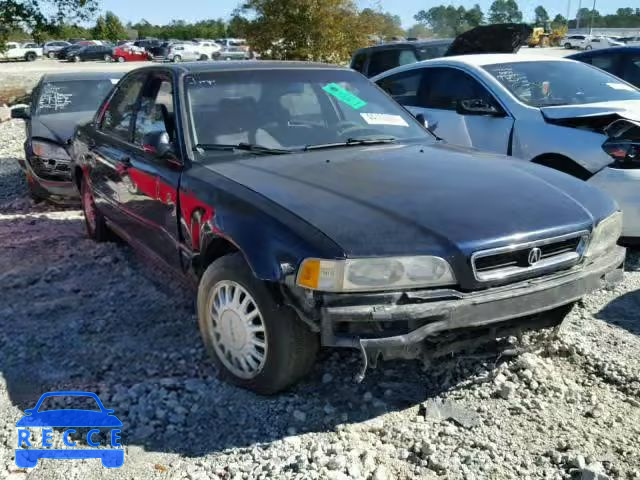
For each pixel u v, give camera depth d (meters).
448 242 2.97
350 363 3.70
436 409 3.27
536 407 3.29
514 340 3.70
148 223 4.49
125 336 4.19
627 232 5.19
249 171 3.73
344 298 2.91
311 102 4.55
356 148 4.27
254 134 4.19
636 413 3.25
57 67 40.94
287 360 3.18
